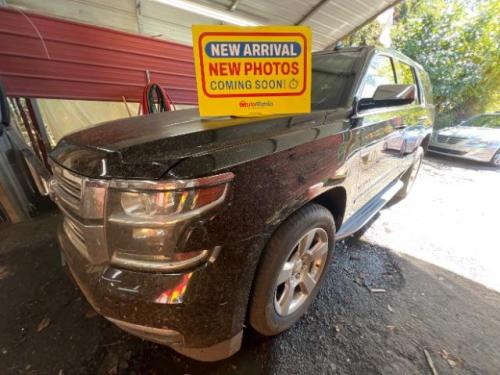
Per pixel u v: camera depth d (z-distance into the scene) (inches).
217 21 196.2
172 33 189.9
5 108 97.7
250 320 47.3
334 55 79.4
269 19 196.5
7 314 61.6
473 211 123.4
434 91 289.3
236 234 36.2
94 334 56.4
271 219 40.6
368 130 64.9
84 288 38.1
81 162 37.8
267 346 54.0
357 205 73.2
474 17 271.3
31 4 132.8
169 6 166.4
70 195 41.3
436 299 68.8
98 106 166.6
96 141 42.6
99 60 120.7
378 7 194.4
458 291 72.2
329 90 68.2
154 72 138.4
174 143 38.8
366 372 49.8
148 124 53.3
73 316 61.1
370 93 71.7
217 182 33.7
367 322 60.7
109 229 34.5
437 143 233.5
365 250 89.4
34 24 103.0
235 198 35.6
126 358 51.3
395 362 51.8
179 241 33.0
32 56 105.2
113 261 35.5
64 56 111.9
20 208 104.9
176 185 31.9
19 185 107.3
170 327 35.3
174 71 145.0
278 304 51.2
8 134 105.0
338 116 58.1
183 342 37.5
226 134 42.9
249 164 37.3
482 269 81.8
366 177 71.1
